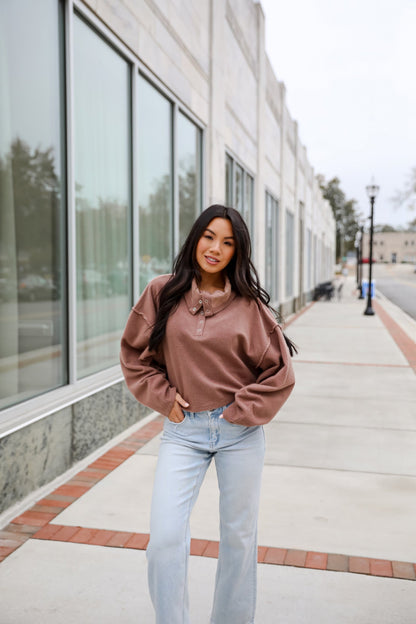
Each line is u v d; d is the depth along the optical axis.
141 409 5.64
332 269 57.53
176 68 6.61
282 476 4.12
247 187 11.61
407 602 2.56
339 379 7.71
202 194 8.09
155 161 6.25
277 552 2.99
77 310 4.57
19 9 3.65
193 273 2.09
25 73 3.73
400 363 8.98
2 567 2.82
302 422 5.59
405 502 3.67
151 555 1.95
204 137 8.03
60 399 4.05
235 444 2.07
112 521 3.33
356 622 2.42
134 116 5.48
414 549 3.05
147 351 2.10
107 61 4.97
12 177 3.62
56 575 2.75
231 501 2.09
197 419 2.06
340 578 2.75
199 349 2.03
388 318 17.41
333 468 4.29
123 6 5.09
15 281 3.68
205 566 2.85
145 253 6.03
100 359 5.00
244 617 2.20
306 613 2.48
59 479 3.98
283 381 2.04
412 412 5.99
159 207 6.42
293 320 16.56
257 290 2.11
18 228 3.71
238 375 2.12
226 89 9.11
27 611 2.47
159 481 2.04
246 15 10.73
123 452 4.59
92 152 4.77
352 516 3.45
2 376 3.54
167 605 1.92
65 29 4.17
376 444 4.89
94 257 4.86
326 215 44.97
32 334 3.88
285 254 17.52
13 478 3.49
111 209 5.17
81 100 4.55
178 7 6.61
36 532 3.18
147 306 2.11
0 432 3.32
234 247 2.08
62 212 4.23
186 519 2.01
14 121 3.63
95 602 2.54
